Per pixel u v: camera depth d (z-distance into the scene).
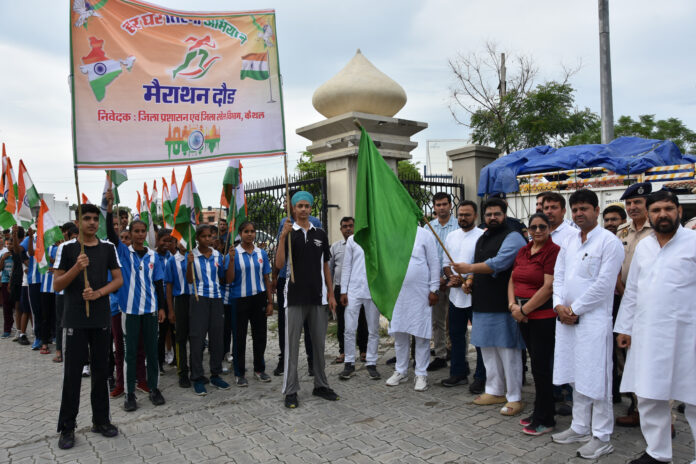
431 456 3.73
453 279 5.41
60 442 4.08
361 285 5.94
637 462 3.44
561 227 4.61
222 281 6.11
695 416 3.39
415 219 5.39
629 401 4.93
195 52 4.70
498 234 4.86
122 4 4.43
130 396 4.96
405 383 5.66
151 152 4.51
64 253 4.16
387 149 8.24
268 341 7.97
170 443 4.12
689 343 3.29
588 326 3.72
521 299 4.25
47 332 7.90
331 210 8.31
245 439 4.16
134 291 5.01
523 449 3.82
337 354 7.02
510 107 17.81
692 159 9.28
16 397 5.58
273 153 4.96
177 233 5.52
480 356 5.21
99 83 4.33
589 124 16.70
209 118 4.74
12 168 6.98
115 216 5.74
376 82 7.96
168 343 6.91
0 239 9.68
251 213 9.98
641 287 3.50
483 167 9.60
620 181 8.08
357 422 4.47
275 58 4.99
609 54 10.41
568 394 4.91
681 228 3.44
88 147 4.27
